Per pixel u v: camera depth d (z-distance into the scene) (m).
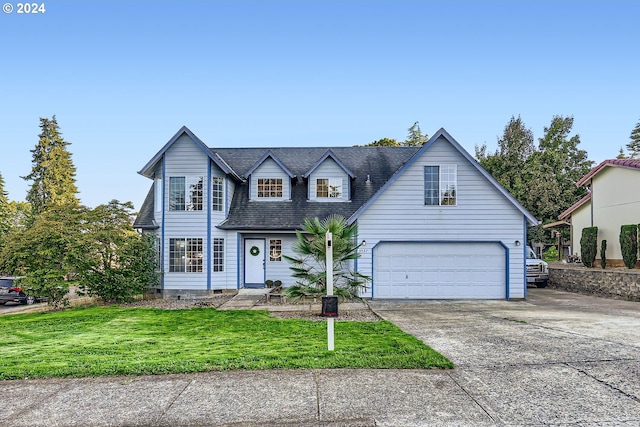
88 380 6.07
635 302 15.10
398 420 4.64
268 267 18.33
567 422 4.55
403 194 16.16
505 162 33.28
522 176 33.09
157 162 17.95
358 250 16.08
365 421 4.63
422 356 6.96
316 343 8.30
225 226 17.59
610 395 5.32
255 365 6.54
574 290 18.80
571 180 33.06
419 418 4.69
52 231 14.34
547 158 33.12
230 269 17.75
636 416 4.69
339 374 6.18
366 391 5.50
